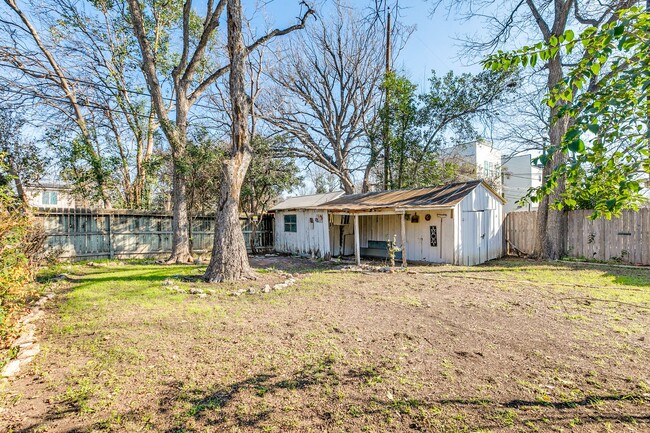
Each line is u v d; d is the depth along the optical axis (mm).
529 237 11695
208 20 10594
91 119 15008
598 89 2104
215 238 7512
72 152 12062
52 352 3512
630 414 2352
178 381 2893
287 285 6867
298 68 18844
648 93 1669
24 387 2805
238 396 2652
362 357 3344
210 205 17188
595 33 1939
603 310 4848
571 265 9305
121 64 14961
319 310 5035
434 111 15648
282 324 4379
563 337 3814
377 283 7152
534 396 2598
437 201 9992
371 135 16953
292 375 2988
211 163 11984
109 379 2936
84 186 12766
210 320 4543
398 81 15234
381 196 12812
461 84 15039
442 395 2631
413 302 5461
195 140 11883
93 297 5828
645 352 3365
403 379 2891
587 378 2865
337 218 12883
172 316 4719
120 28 14539
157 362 3268
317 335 3965
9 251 3967
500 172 22047
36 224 7965
